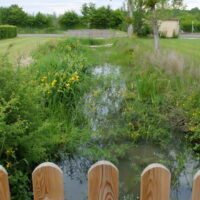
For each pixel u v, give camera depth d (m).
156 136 3.60
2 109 2.11
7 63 2.71
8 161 2.29
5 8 40.44
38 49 10.40
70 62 6.36
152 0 10.52
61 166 2.96
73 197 2.46
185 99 4.44
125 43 13.73
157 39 11.30
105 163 1.13
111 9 37.81
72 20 40.22
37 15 40.00
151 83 5.19
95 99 5.00
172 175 2.75
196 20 37.56
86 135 3.48
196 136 3.38
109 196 1.18
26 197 2.23
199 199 1.15
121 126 3.94
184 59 6.54
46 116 3.66
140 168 2.92
